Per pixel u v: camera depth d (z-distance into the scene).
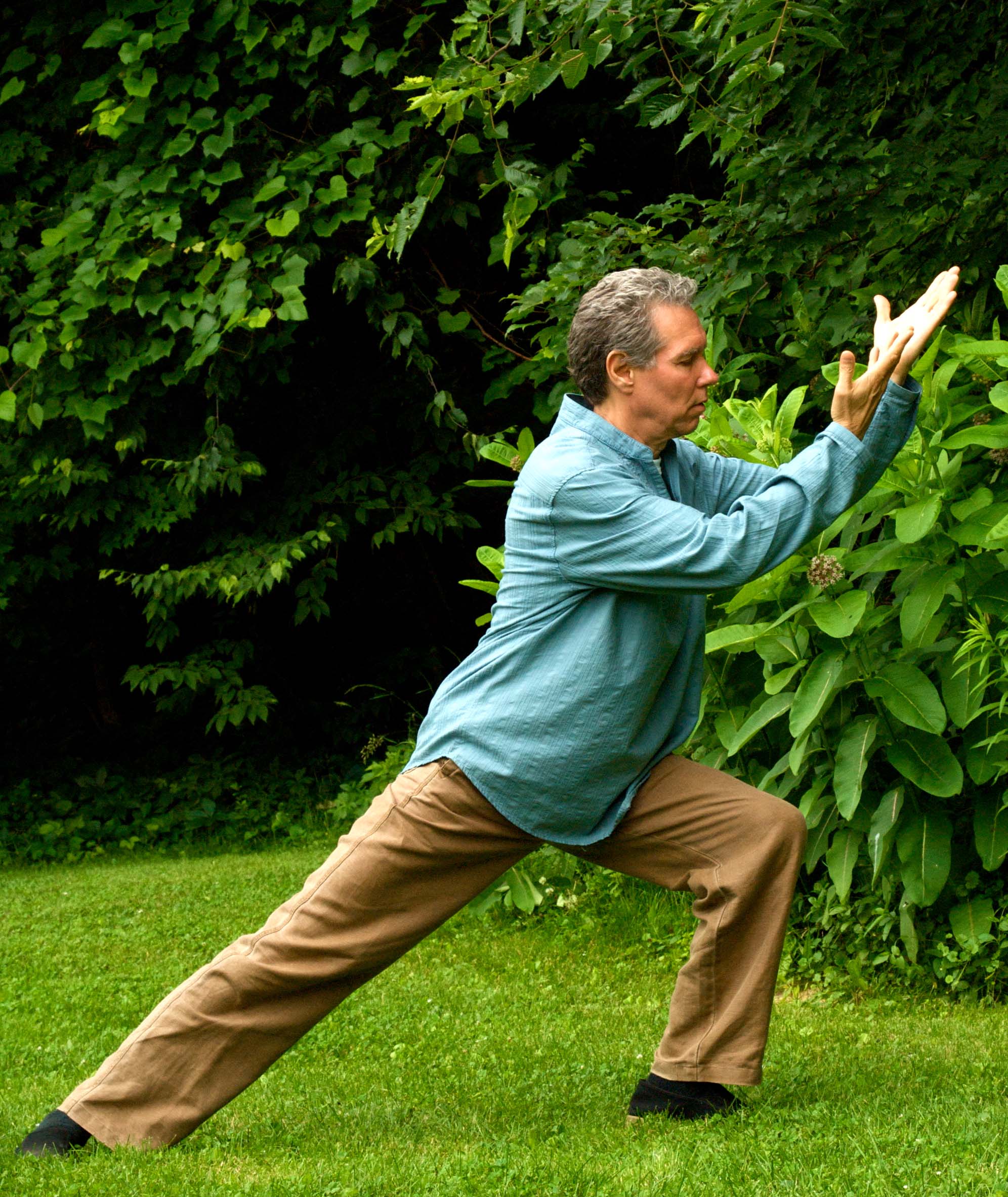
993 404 3.57
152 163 7.93
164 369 8.36
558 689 2.64
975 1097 2.79
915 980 4.23
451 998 4.58
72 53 8.63
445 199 7.92
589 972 4.93
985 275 4.77
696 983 2.74
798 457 2.59
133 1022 4.49
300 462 9.38
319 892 2.75
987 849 3.99
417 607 11.32
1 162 8.66
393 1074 3.58
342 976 2.76
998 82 4.95
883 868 4.20
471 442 8.05
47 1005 4.75
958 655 3.50
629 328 2.64
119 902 7.22
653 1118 2.74
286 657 11.55
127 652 11.90
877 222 4.64
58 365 8.18
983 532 3.75
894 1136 2.45
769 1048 3.53
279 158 8.01
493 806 2.71
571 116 8.19
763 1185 2.20
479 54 4.59
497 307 8.84
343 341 9.13
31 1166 2.55
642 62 4.66
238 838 10.10
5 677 11.89
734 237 4.85
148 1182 2.42
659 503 2.57
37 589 11.09
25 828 10.39
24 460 8.75
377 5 7.74
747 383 5.01
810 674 3.94
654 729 2.75
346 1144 2.81
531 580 2.69
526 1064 3.58
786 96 4.60
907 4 4.98
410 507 9.12
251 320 7.51
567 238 6.15
